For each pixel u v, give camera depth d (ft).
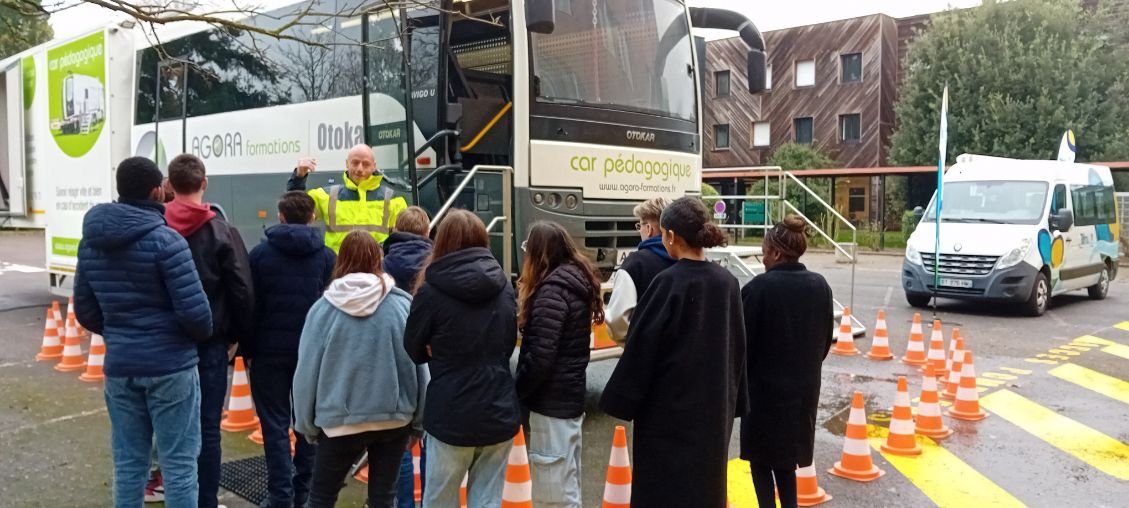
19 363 29.35
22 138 41.91
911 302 45.11
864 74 111.14
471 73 26.22
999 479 18.42
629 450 19.95
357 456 13.16
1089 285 48.34
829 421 22.99
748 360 14.11
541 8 21.33
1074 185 46.68
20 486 16.97
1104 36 87.20
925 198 96.73
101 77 35.91
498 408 12.27
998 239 41.70
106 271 12.68
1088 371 29.48
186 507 13.16
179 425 13.15
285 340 15.20
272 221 29.09
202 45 32.17
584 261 13.91
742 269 31.14
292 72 28.27
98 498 16.35
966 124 89.61
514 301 12.79
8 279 55.67
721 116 123.24
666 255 14.20
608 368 29.48
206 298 13.23
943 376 28.76
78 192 38.17
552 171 24.11
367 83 25.07
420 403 13.19
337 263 12.96
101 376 26.96
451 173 23.97
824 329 14.07
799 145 108.17
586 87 25.18
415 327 12.23
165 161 33.96
